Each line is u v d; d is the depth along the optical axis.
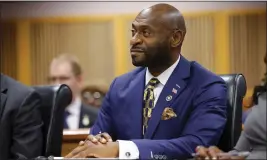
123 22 12.46
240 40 12.05
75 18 12.54
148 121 4.52
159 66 4.57
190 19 12.04
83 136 5.73
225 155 3.69
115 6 12.38
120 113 4.70
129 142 4.15
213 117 4.40
